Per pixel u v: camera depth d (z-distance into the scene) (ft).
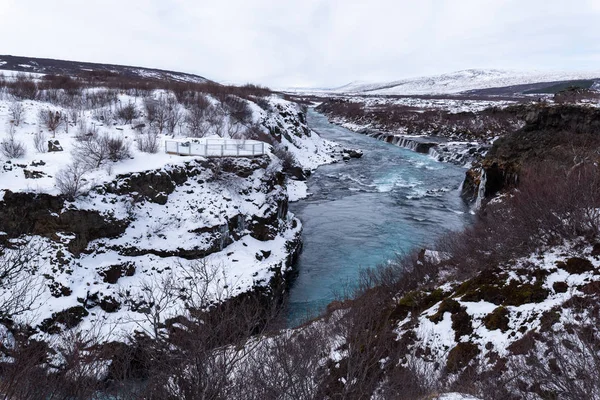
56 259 52.39
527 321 32.19
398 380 28.50
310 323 39.63
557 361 26.50
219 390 19.66
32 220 54.54
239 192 74.69
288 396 21.63
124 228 59.77
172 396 20.71
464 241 53.11
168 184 67.92
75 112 104.53
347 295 53.98
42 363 28.30
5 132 84.28
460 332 34.45
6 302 35.83
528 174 68.03
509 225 45.39
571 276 34.73
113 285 53.47
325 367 28.40
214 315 28.94
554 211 41.52
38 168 62.95
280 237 74.43
